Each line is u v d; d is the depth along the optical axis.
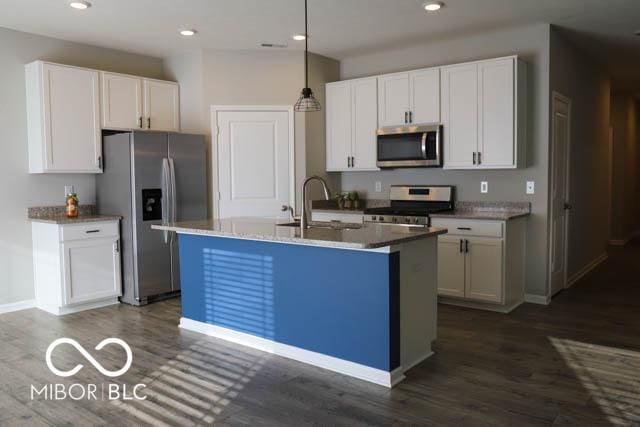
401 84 5.31
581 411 2.63
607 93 7.14
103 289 4.81
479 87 4.80
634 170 9.64
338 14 4.36
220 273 3.85
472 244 4.58
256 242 3.57
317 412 2.65
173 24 4.61
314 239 2.90
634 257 7.41
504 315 4.41
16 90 4.71
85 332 4.05
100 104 5.02
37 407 2.74
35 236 4.79
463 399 2.78
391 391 2.89
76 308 4.69
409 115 5.27
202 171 5.36
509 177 5.01
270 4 4.09
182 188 5.17
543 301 4.83
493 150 4.75
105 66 5.40
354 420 2.56
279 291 3.46
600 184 6.93
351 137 5.75
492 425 2.50
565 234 5.43
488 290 4.51
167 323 4.29
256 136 5.67
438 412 2.63
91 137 4.95
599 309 4.60
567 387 2.92
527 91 4.86
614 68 6.78
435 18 4.51
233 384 3.02
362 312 3.04
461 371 3.16
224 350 3.60
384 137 5.42
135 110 5.31
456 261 4.68
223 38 5.10
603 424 2.49
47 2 3.99
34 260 4.83
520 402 2.74
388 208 5.55
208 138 5.57
